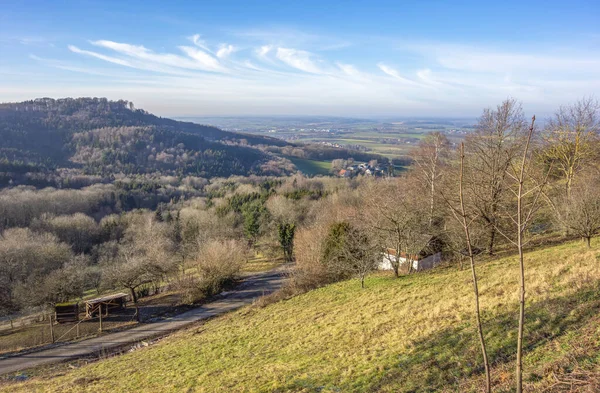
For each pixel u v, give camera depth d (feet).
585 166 104.94
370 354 50.75
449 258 110.93
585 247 77.56
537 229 118.01
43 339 106.01
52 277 135.64
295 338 68.64
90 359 89.76
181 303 134.72
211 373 59.11
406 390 39.09
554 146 108.37
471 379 37.37
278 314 91.45
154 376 63.52
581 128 104.58
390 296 80.84
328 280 120.37
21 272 181.27
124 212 308.60
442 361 42.83
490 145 95.40
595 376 29.68
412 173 181.27
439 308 60.23
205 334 89.40
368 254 106.01
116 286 144.46
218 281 147.13
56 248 204.54
